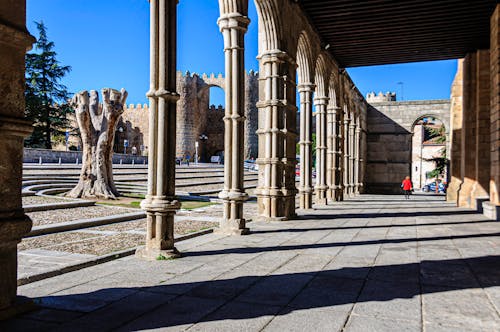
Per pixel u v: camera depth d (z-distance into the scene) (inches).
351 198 1000.2
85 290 192.2
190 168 1488.7
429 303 177.2
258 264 250.5
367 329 146.8
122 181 960.3
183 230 389.7
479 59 726.5
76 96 685.3
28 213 466.3
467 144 753.6
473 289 199.2
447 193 896.9
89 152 684.1
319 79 757.3
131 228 405.1
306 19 613.6
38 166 1049.5
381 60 876.0
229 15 389.4
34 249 288.8
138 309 166.7
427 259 267.9
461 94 892.6
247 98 2760.8
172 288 196.9
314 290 195.3
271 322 153.2
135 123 2999.5
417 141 2380.7
